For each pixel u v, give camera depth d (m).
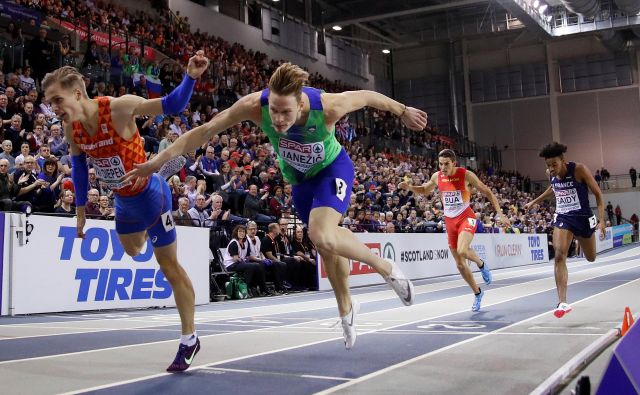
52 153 10.66
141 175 3.13
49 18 15.16
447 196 7.36
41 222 7.61
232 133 15.31
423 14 32.69
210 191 12.30
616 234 30.02
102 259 8.27
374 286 13.39
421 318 6.42
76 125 3.46
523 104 35.91
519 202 29.56
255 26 26.78
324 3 30.53
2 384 3.21
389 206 17.30
